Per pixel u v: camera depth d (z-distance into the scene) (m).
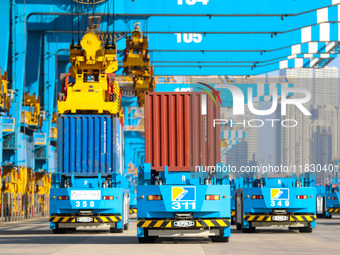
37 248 28.91
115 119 44.72
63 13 74.88
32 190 97.12
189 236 37.62
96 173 44.03
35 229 49.06
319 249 28.31
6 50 76.06
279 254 25.81
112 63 56.78
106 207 40.59
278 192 40.16
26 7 78.88
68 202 40.41
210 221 31.62
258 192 40.41
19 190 85.38
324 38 87.62
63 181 43.84
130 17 80.62
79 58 55.25
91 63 55.31
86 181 42.31
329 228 47.00
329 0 68.88
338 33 87.56
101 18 80.38
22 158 88.00
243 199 40.84
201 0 69.88
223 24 79.50
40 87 98.50
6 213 71.31
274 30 79.38
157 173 33.62
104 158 44.34
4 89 73.12
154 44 88.25
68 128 44.44
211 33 87.25
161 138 33.56
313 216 40.19
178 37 88.56
